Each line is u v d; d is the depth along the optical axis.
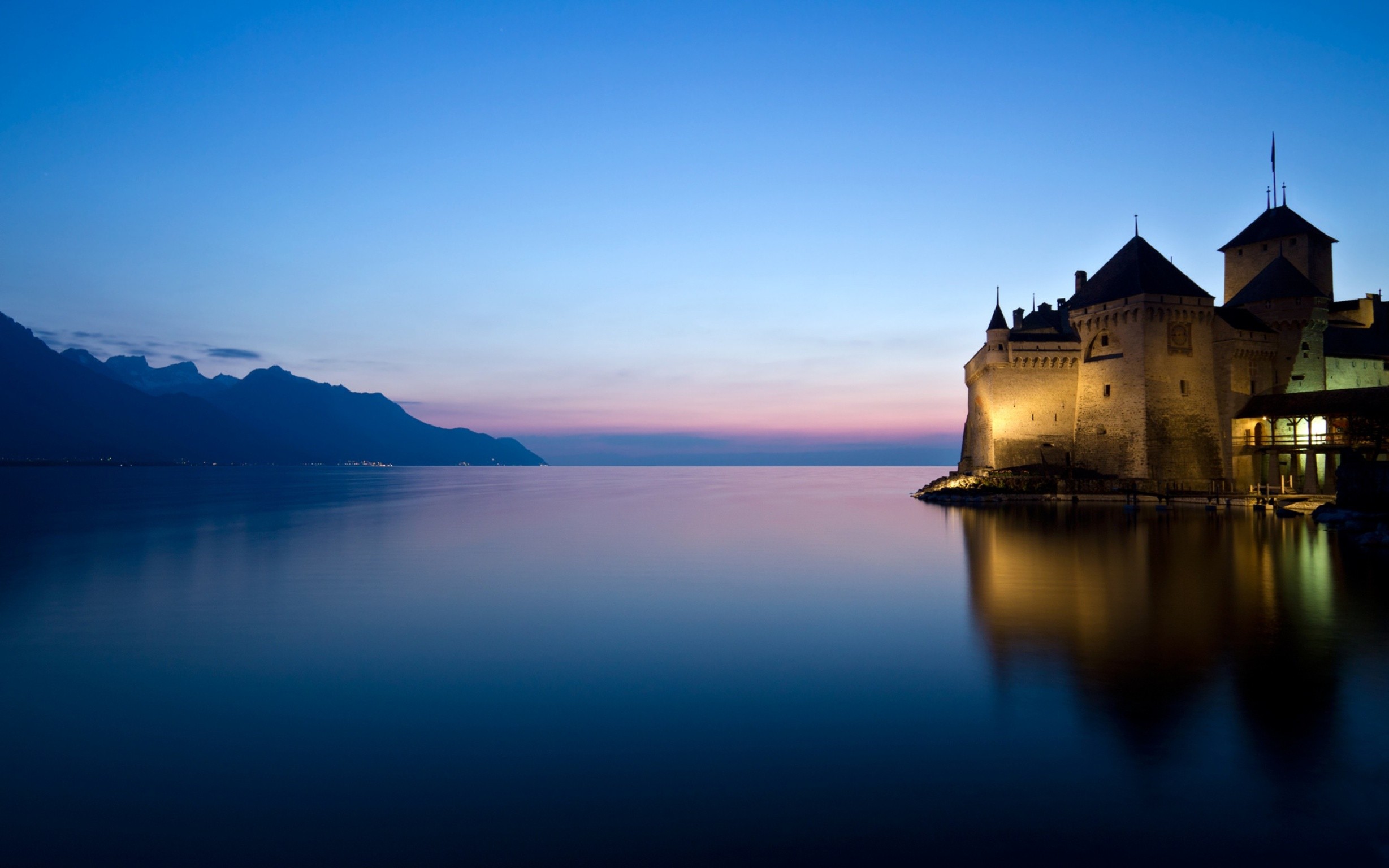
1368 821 10.41
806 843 10.01
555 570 34.34
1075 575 29.94
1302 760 12.21
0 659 19.23
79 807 11.22
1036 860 9.59
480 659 18.95
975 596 26.27
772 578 31.62
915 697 15.44
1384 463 47.81
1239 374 72.19
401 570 34.56
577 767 12.39
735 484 169.75
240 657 19.34
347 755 13.00
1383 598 24.67
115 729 14.30
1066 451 78.12
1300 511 56.09
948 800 11.08
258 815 10.92
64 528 56.56
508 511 76.81
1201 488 71.00
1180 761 12.23
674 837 10.21
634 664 18.33
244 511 74.94
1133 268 74.31
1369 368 76.38
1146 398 71.31
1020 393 79.19
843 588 28.59
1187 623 21.41
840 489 134.12
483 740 13.59
